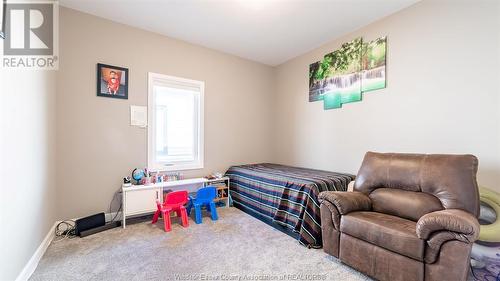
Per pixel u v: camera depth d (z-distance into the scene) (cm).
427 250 140
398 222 168
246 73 410
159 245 216
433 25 229
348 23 285
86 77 262
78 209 257
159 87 318
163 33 313
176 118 339
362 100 296
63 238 229
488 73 196
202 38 329
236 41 339
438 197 178
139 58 298
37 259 183
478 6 200
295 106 403
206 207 325
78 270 174
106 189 276
